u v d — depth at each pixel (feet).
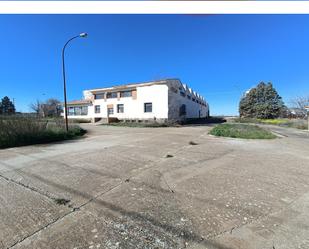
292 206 11.17
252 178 15.70
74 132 46.78
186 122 102.94
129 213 10.33
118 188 13.58
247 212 10.44
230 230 8.86
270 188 13.70
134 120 93.71
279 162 20.83
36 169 18.06
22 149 29.04
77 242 8.09
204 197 12.21
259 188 13.67
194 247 7.79
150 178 15.53
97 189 13.42
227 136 42.50
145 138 40.16
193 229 8.93
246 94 165.99
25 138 34.19
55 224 9.39
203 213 10.32
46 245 7.93
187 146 30.12
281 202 11.63
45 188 13.62
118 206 11.07
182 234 8.58
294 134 52.80
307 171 17.63
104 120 102.53
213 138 40.45
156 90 88.63
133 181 14.89
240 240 8.20
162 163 19.98
